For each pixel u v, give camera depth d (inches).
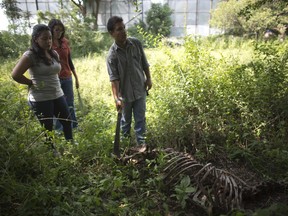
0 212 98.7
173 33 753.6
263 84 165.6
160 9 703.7
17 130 120.0
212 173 109.3
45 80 140.1
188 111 168.7
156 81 201.2
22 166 113.5
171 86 180.2
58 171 118.0
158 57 242.1
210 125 161.6
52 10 750.5
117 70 148.9
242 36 551.8
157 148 139.5
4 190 101.3
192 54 200.1
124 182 124.3
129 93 150.6
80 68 352.8
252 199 113.4
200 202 107.0
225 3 561.6
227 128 161.5
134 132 169.3
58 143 135.3
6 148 110.2
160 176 117.9
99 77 305.3
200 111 163.0
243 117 166.7
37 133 124.6
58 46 177.8
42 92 140.3
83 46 522.6
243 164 143.4
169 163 123.1
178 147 153.9
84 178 125.0
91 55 490.9
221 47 462.0
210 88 172.6
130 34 633.6
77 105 227.9
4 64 382.6
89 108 227.1
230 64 211.6
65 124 155.9
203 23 726.5
